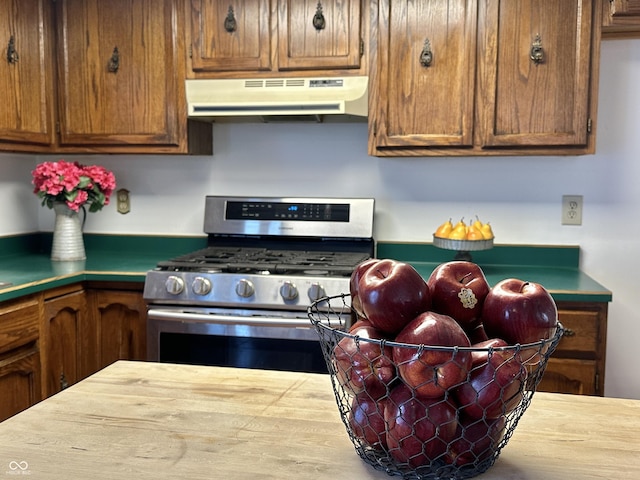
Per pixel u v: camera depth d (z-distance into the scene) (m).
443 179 2.48
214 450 0.71
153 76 2.31
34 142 2.29
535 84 2.05
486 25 2.06
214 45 2.24
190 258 2.24
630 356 2.40
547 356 0.67
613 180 2.35
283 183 2.60
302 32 2.17
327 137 2.55
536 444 0.74
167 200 2.69
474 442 0.64
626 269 2.37
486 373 0.63
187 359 2.05
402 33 2.12
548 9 2.02
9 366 1.83
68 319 2.10
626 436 0.76
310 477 0.65
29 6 2.24
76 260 2.44
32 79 2.27
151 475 0.65
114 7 2.31
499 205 2.44
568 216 2.39
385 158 2.51
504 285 0.71
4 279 1.94
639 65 2.27
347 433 0.73
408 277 0.67
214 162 2.64
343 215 2.47
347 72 2.17
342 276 1.97
